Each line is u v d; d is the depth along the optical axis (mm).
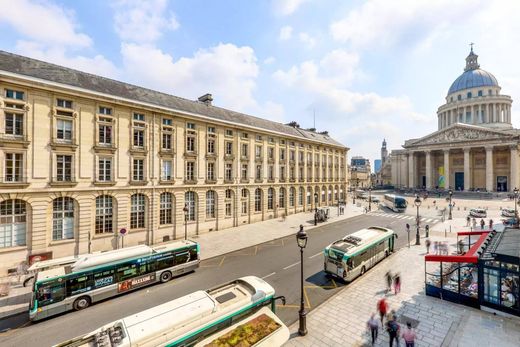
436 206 51250
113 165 22672
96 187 21562
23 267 17844
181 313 8562
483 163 77125
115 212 22844
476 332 10820
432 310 12688
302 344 10352
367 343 10352
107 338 7340
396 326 10000
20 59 20312
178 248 17375
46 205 19156
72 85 21125
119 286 14602
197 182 28922
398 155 103062
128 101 23141
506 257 11898
